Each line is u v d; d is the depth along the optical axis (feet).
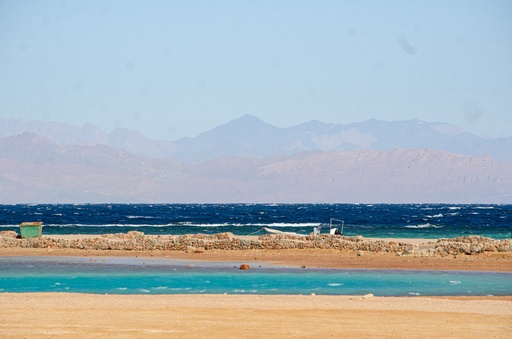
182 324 116.16
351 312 131.23
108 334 107.34
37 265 240.53
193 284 185.57
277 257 263.29
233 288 177.17
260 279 197.47
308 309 134.10
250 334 108.06
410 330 112.98
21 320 119.34
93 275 208.54
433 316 127.44
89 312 128.26
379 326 116.37
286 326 115.34
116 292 169.89
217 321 119.44
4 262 252.62
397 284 186.09
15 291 172.65
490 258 249.96
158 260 259.19
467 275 208.64
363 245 274.16
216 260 257.14
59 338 104.42
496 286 182.70
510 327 116.47
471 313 131.44
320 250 275.39
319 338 105.50
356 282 190.90
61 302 140.97
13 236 343.87
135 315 125.29
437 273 213.87
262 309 133.59
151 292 169.58
